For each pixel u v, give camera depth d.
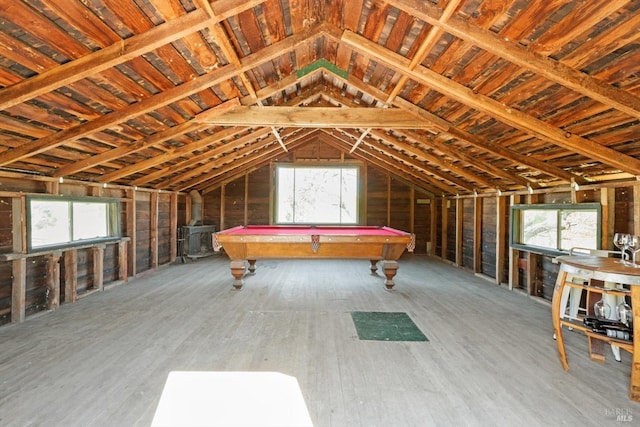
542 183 4.82
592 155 3.22
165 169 5.68
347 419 2.01
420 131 4.89
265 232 5.51
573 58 2.23
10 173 3.53
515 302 4.60
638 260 2.78
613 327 2.54
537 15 2.02
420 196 9.09
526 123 3.12
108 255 5.32
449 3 2.05
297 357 2.82
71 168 4.08
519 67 2.54
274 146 7.45
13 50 2.01
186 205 8.24
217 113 3.88
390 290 5.16
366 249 5.20
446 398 2.25
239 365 2.67
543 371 2.63
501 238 5.71
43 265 4.03
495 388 2.38
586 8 1.86
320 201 9.02
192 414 2.03
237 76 3.42
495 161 4.77
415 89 3.63
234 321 3.70
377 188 9.04
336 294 4.89
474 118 3.67
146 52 2.30
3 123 2.71
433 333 3.40
